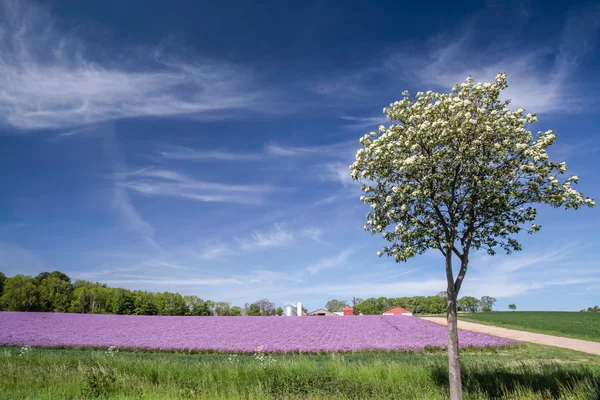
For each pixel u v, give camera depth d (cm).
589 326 5019
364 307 14162
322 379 1338
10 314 4981
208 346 2923
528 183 981
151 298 8781
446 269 1042
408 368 1406
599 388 1109
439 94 1093
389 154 1045
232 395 1212
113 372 1404
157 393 1229
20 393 1188
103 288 8600
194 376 1421
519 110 1041
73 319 4753
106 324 4416
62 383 1338
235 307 9806
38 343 2902
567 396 1094
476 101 1059
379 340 3300
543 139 997
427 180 987
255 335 3712
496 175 988
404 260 1026
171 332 3878
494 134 985
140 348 2872
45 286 8000
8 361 1667
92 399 1159
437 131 978
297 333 3916
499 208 991
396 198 1077
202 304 9325
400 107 1125
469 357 2366
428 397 1143
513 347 2877
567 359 2327
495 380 1258
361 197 1134
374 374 1361
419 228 1009
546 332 4266
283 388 1298
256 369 1423
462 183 992
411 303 14838
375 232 1118
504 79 1036
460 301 17175
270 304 10519
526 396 1111
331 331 4109
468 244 991
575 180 979
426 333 3850
